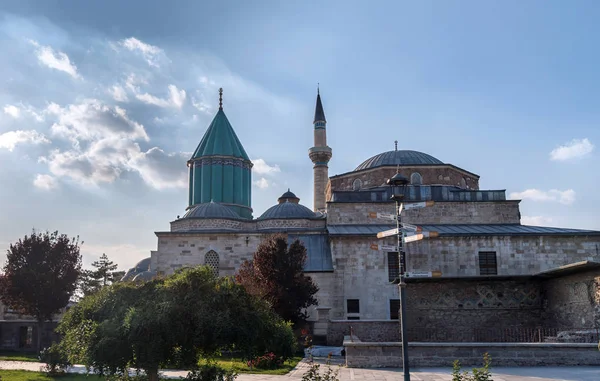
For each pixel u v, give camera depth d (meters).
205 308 15.25
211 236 51.81
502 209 50.88
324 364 27.64
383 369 23.48
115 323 15.23
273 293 37.00
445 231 47.38
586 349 23.38
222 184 69.25
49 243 46.25
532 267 45.25
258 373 24.25
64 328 16.62
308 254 47.22
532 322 33.22
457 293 33.72
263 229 57.97
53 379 23.09
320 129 76.69
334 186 57.88
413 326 33.44
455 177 55.03
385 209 50.62
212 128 72.81
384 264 44.75
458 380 14.59
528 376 20.17
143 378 16.70
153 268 57.94
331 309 43.94
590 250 45.72
